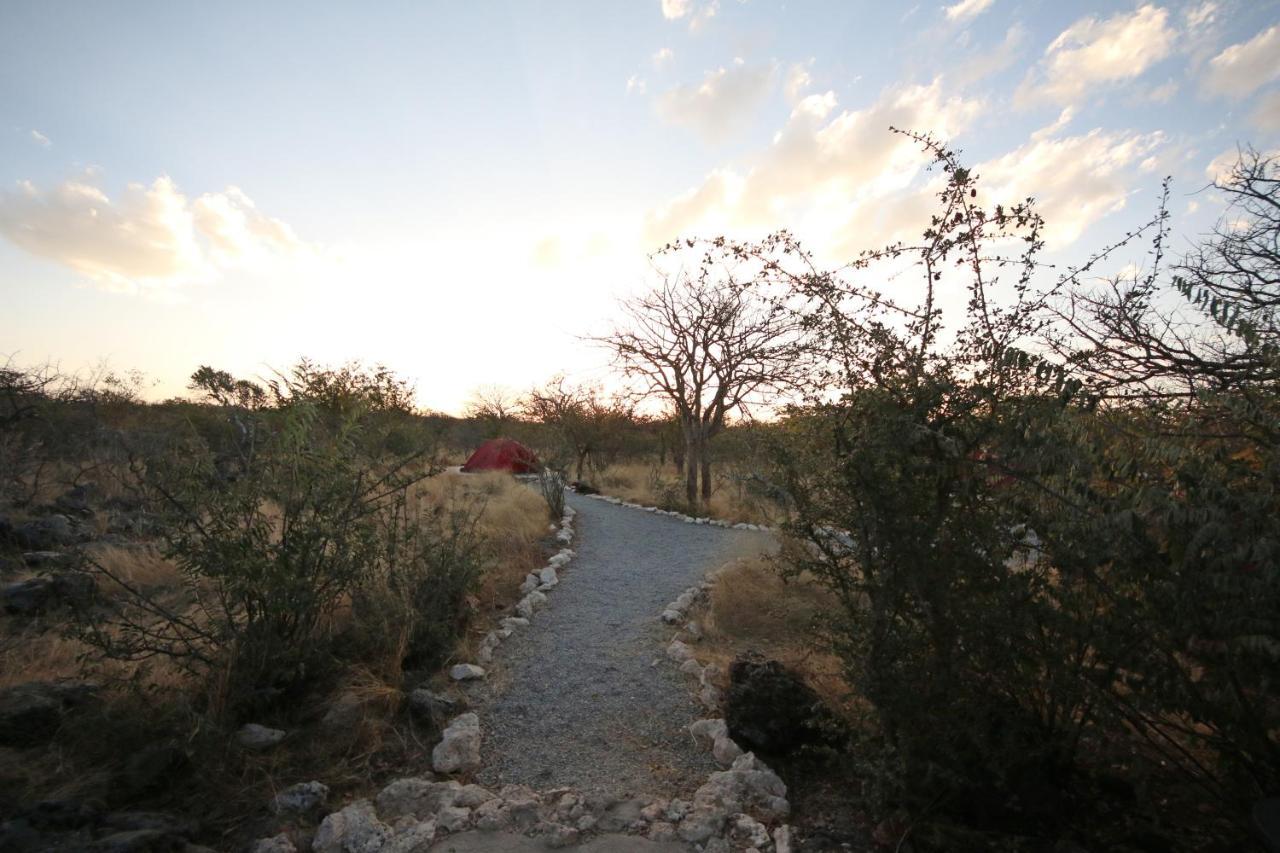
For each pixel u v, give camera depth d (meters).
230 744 3.43
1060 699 2.96
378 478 5.07
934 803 2.96
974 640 2.71
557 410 22.06
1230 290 3.97
